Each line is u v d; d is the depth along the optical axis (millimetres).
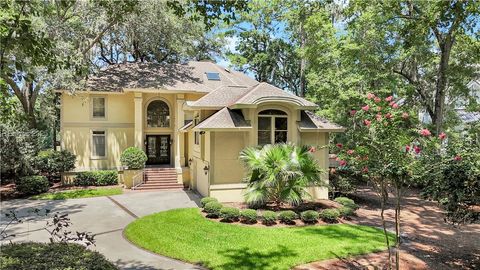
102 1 9812
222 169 15977
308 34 23484
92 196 19078
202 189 18641
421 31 15141
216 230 11898
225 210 13094
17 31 5180
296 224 12766
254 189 13781
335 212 13250
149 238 11031
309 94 25703
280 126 16703
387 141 7289
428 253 10000
